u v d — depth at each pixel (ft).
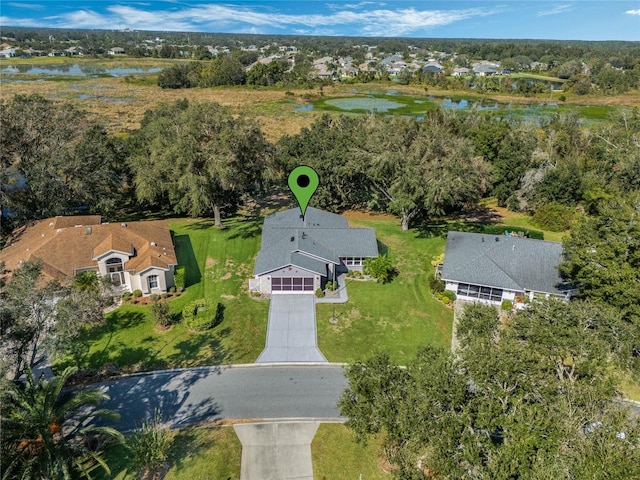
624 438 50.34
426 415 55.16
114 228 134.31
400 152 164.04
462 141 165.58
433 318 117.08
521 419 52.06
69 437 69.10
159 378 94.22
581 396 55.47
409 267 143.23
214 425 82.12
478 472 50.08
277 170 176.76
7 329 67.31
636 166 173.99
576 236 104.68
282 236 139.74
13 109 151.64
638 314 89.56
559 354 66.80
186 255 148.15
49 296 75.15
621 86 478.18
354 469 73.77
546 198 187.52
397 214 191.83
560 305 74.74
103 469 72.23
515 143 203.72
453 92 508.53
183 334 108.58
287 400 88.94
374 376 66.28
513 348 62.18
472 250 131.23
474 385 61.41
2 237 150.51
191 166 145.38
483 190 202.28
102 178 166.09
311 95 472.44
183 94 471.21
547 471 45.60
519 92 488.44
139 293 122.62
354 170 176.76
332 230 143.54
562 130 232.94
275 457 75.72
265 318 115.34
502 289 119.96
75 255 123.44
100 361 98.53
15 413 61.00
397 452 64.18
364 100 454.81
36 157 151.94
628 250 96.17
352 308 120.47
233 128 150.92
